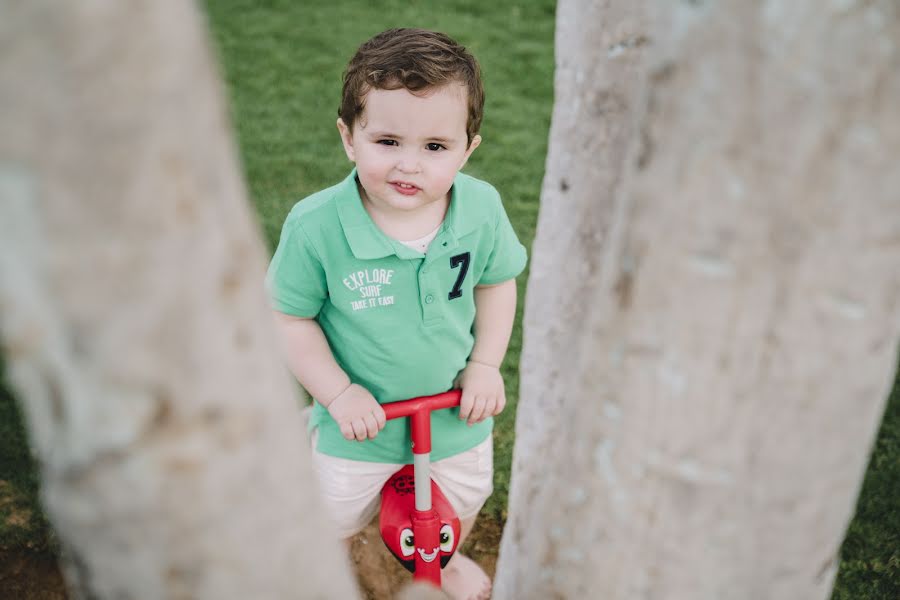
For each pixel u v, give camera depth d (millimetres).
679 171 646
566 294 1104
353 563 2686
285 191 4406
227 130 547
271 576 683
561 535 903
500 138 5070
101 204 478
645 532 815
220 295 545
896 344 728
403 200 1855
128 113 465
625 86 965
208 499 611
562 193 1123
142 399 547
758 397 711
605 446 794
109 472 583
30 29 434
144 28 459
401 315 1975
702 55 610
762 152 615
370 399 1974
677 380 718
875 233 638
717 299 672
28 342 523
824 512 808
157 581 651
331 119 5191
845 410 733
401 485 2137
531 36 6465
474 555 2697
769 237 640
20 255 488
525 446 1225
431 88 1765
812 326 675
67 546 676
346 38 6270
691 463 755
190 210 507
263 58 5914
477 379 2123
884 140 604
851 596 2527
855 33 576
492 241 2047
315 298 1973
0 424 3006
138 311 517
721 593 840
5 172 462
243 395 589
